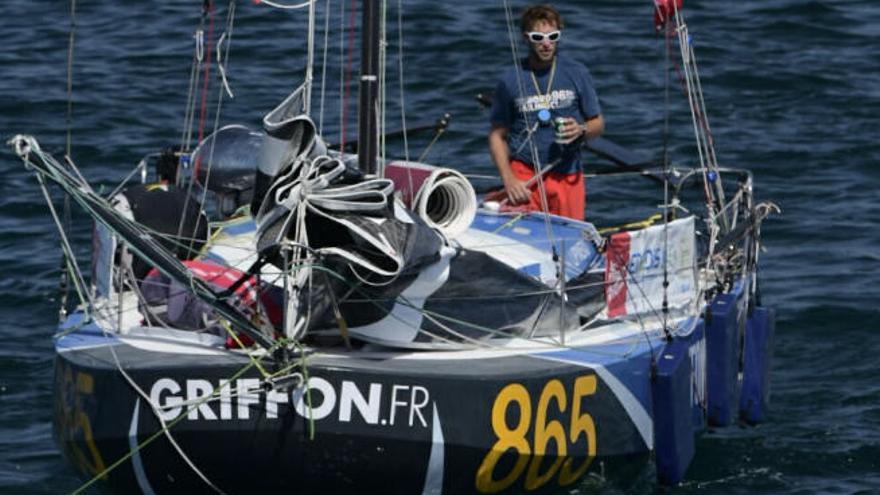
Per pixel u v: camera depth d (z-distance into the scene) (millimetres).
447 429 26766
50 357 38531
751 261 36406
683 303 32094
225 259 30656
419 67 60094
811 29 65750
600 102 57406
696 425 32250
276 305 28078
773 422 35250
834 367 38469
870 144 54625
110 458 27375
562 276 29312
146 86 58719
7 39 64188
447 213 31250
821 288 43281
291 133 26891
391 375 26609
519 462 27578
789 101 58625
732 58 62281
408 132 38812
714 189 41156
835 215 48906
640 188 49562
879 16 67312
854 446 33812
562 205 35625
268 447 26469
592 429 28766
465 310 28656
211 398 26469
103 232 29672
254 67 59875
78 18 66938
